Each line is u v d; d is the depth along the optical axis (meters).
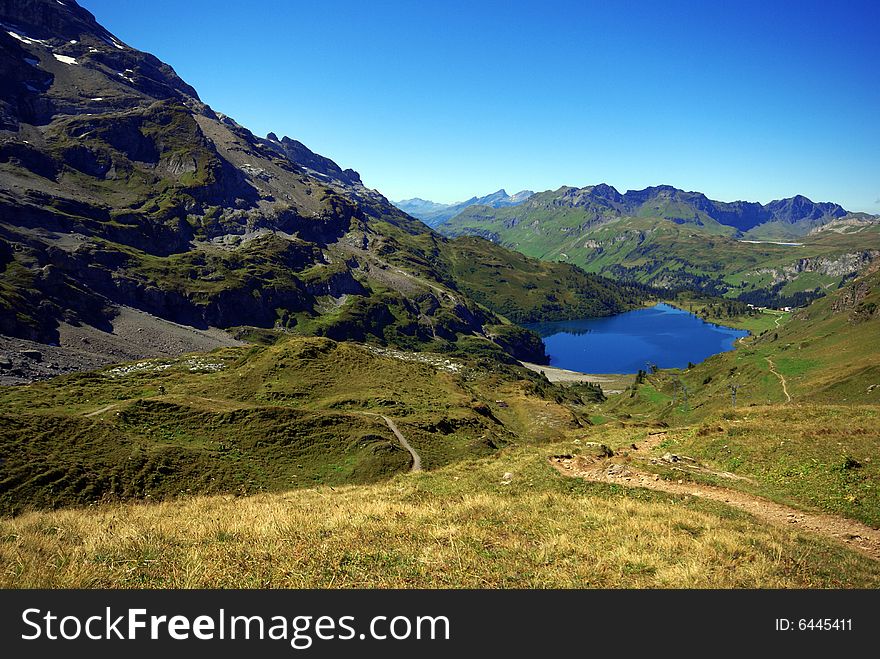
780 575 13.87
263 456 59.72
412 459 61.03
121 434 57.19
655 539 16.03
